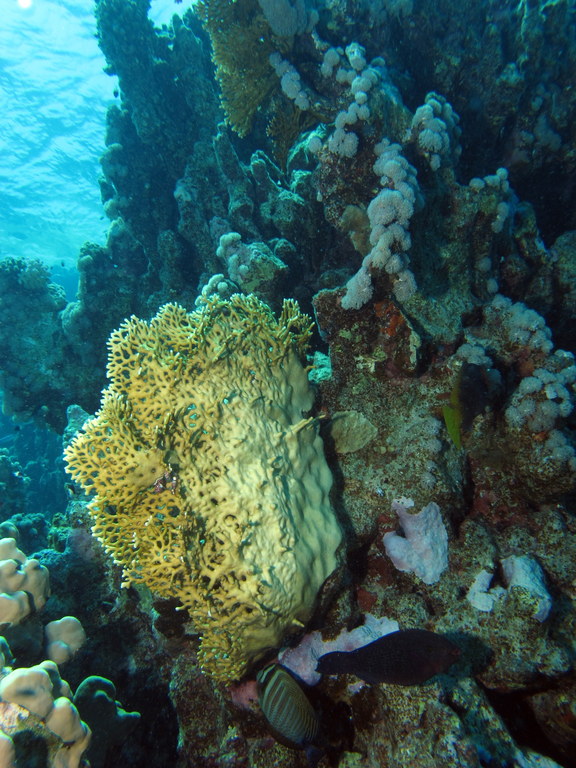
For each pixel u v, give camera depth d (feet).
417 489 3.08
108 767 3.29
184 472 2.64
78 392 6.48
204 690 3.33
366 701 2.85
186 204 5.68
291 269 4.76
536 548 3.08
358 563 3.20
